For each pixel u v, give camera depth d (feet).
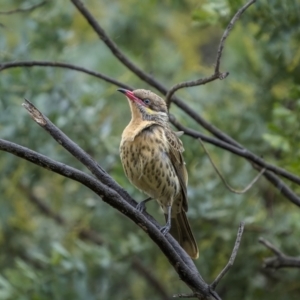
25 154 25.35
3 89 43.78
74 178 25.46
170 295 49.60
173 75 53.42
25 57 44.34
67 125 45.01
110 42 36.88
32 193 51.98
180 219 34.71
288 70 44.70
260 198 46.68
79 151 27.45
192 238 34.35
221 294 45.16
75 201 49.14
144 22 53.47
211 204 43.24
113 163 44.93
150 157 33.81
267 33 39.88
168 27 54.70
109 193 25.53
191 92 49.96
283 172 34.50
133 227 47.37
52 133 26.96
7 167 46.29
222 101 48.96
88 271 44.21
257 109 46.24
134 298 49.55
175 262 25.95
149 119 35.27
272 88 46.68
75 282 42.75
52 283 42.57
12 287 42.55
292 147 39.42
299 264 34.71
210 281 44.70
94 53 50.90
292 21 39.58
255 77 47.93
